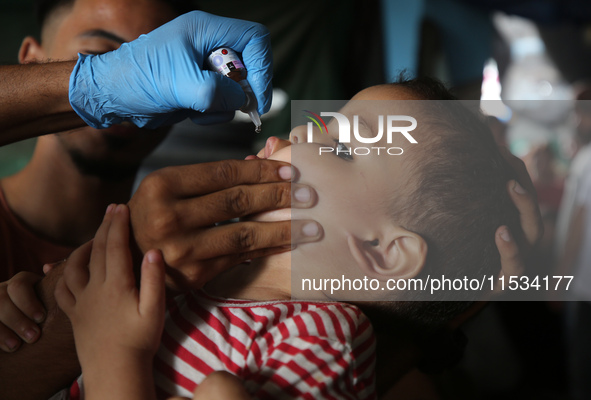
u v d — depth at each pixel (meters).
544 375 2.14
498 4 4.12
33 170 1.48
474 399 1.89
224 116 1.08
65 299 0.74
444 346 1.08
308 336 0.76
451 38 3.80
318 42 3.04
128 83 0.96
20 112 0.98
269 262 0.93
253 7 2.92
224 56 1.00
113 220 0.74
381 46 3.32
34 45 1.59
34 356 0.80
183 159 2.39
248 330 0.78
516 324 2.25
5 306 0.80
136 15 1.37
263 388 0.69
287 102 3.03
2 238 1.41
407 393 1.50
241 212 0.77
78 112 1.00
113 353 0.68
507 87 4.61
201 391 0.62
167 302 0.83
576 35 4.70
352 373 0.75
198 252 0.73
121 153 1.50
